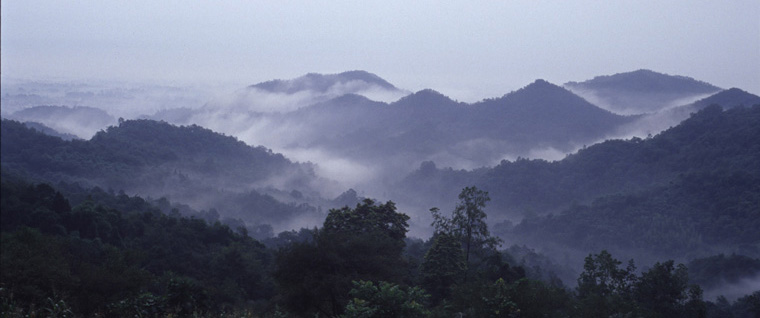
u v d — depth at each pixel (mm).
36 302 12086
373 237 18797
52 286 13000
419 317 10094
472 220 30312
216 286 31656
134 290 15453
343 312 16031
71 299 13312
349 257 17078
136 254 34188
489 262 29609
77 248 30125
